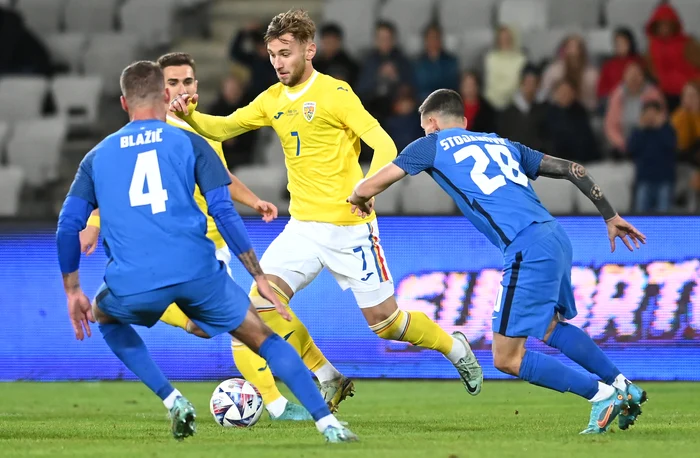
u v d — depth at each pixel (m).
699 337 32.03
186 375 33.31
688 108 43.31
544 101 42.91
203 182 17.31
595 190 20.20
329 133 23.17
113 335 18.06
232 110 44.41
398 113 43.34
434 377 32.88
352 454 16.08
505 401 28.16
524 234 19.19
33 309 33.97
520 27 51.00
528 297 19.09
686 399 27.75
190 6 55.53
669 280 32.19
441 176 19.88
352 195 19.97
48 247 33.97
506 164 19.84
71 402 28.56
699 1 49.69
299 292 33.09
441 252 32.94
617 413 19.52
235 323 17.34
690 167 44.06
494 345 19.61
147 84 17.92
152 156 17.31
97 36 52.81
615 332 32.25
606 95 45.44
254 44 46.00
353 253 23.48
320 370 24.03
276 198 43.09
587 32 49.12
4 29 50.34
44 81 49.97
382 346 33.00
